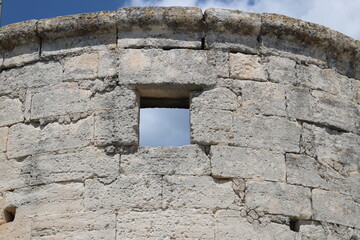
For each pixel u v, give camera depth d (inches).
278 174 495.2
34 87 524.1
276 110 512.1
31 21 533.3
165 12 514.9
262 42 527.5
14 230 491.2
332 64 550.6
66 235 474.6
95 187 482.3
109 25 518.3
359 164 533.6
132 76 506.3
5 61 542.3
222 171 486.0
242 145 495.5
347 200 515.8
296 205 492.4
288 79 524.7
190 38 519.2
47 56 528.7
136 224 470.9
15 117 522.3
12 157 511.8
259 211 482.3
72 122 504.4
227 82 510.6
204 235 469.7
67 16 525.7
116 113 499.2
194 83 506.0
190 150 489.4
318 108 528.4
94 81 511.2
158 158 487.5
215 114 499.8
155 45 514.6
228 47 520.4
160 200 476.4
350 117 542.9
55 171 493.4
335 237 499.5
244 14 523.5
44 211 485.7
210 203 477.7
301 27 532.4
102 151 491.2
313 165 509.7
